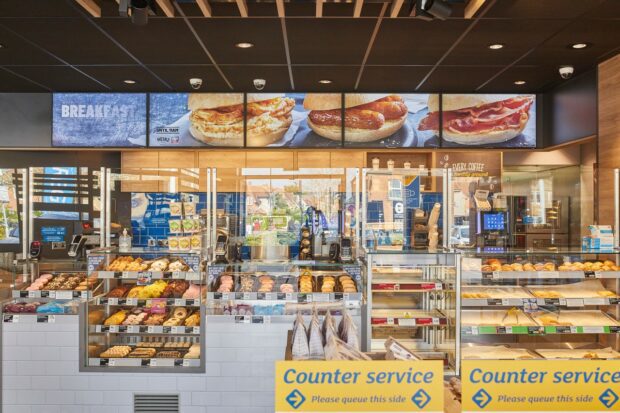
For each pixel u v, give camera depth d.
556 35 4.59
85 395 3.99
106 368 3.98
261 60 5.37
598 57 5.23
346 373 1.44
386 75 5.92
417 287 3.92
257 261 4.20
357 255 4.24
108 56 5.23
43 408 4.01
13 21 4.28
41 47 4.95
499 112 6.64
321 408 1.43
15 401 4.03
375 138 6.61
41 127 6.66
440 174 4.28
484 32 4.52
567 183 6.75
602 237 4.29
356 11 3.88
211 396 3.96
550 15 4.13
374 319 3.93
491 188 4.45
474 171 6.70
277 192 4.30
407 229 4.24
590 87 5.62
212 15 4.14
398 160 6.99
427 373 1.44
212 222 4.24
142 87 6.47
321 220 4.32
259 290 4.02
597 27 4.38
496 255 4.08
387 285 3.92
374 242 4.22
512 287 4.18
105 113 6.65
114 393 3.98
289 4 3.96
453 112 6.64
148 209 4.25
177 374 3.96
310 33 4.55
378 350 3.92
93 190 4.34
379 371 1.44
